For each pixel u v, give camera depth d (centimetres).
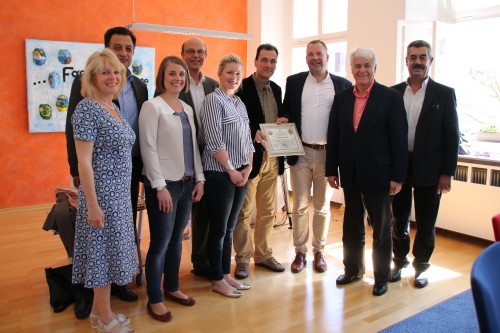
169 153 251
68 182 566
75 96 254
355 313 278
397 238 331
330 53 617
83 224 230
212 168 278
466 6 464
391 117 290
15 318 270
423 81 308
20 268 352
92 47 556
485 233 410
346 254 322
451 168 300
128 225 236
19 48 518
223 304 289
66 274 293
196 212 325
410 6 472
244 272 333
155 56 605
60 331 254
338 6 602
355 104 303
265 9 653
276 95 341
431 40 461
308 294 305
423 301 295
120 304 288
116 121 224
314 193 348
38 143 543
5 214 516
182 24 623
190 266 358
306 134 338
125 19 577
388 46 489
